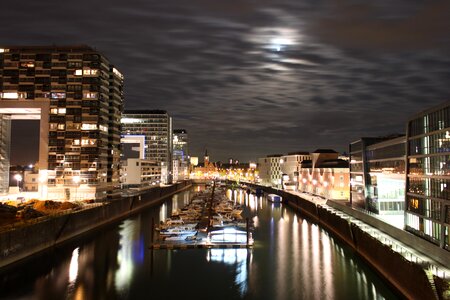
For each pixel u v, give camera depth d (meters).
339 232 99.94
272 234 106.81
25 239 76.50
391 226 73.56
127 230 113.06
